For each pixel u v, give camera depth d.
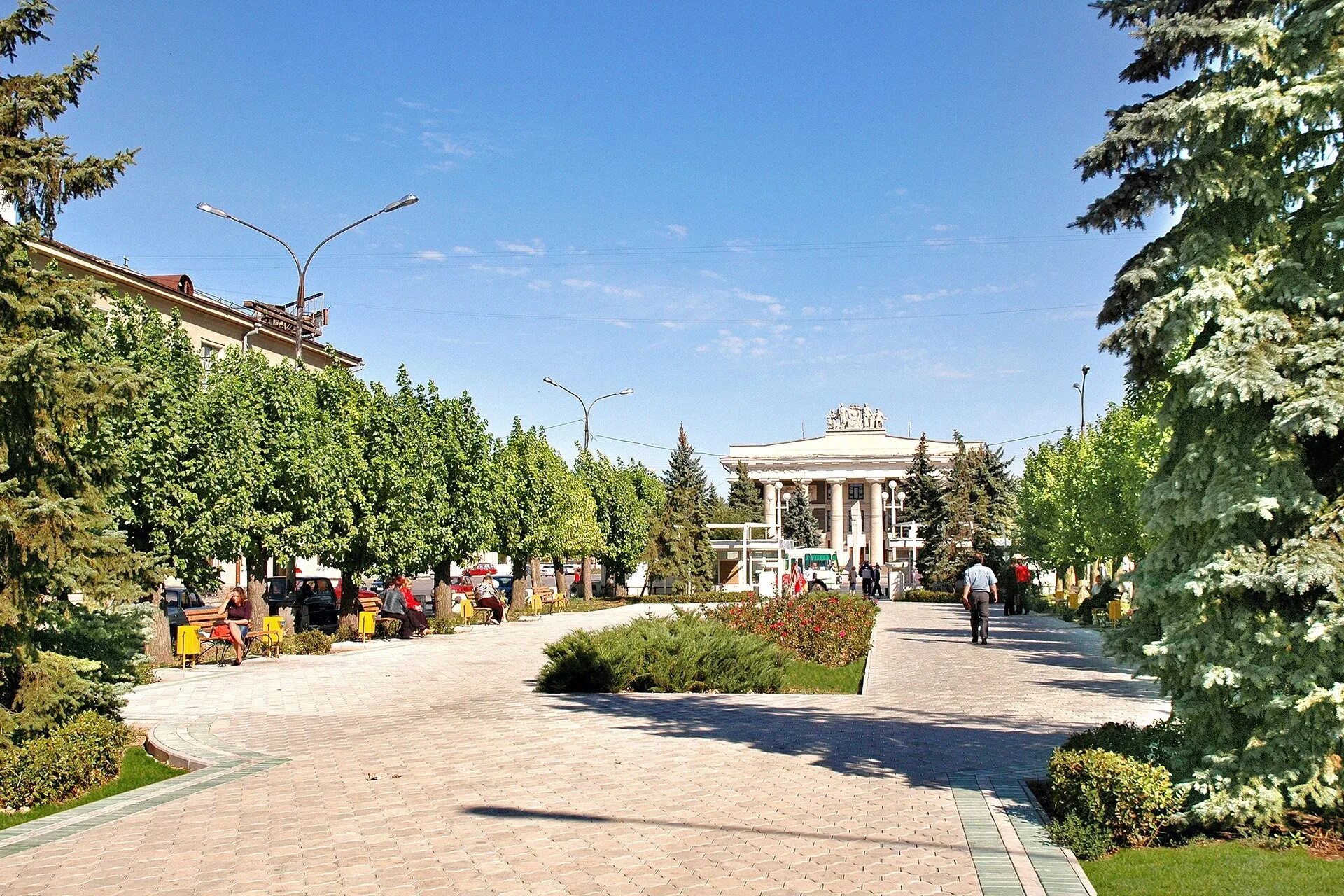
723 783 9.34
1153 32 7.55
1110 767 7.17
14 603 9.12
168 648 20.64
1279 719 7.14
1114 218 7.88
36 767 8.97
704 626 18.09
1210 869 6.44
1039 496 44.28
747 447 121.31
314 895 6.35
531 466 39.94
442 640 27.77
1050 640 26.03
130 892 6.50
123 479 18.17
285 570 36.84
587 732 12.41
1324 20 7.11
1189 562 7.48
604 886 6.41
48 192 9.53
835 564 81.94
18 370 8.73
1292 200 7.59
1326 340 7.00
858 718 13.38
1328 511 7.07
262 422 22.00
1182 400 7.64
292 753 11.12
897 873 6.54
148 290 38.25
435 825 7.95
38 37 9.74
